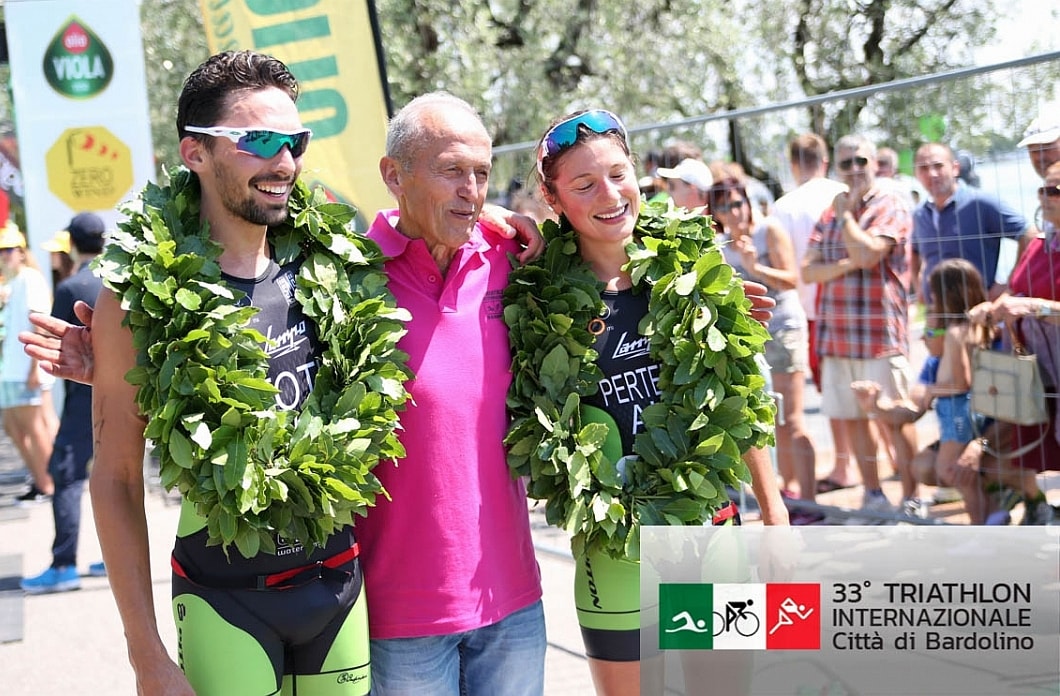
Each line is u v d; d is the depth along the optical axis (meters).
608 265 2.68
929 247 4.91
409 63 10.55
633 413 2.61
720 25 11.16
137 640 2.17
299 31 4.62
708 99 11.57
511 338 2.59
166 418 2.10
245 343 2.19
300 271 2.35
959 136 4.69
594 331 2.62
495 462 2.51
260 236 2.30
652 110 11.43
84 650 4.64
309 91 4.63
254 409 2.17
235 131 2.15
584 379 2.58
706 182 5.55
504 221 2.68
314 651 2.32
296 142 2.23
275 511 2.21
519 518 2.58
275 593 2.24
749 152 5.57
